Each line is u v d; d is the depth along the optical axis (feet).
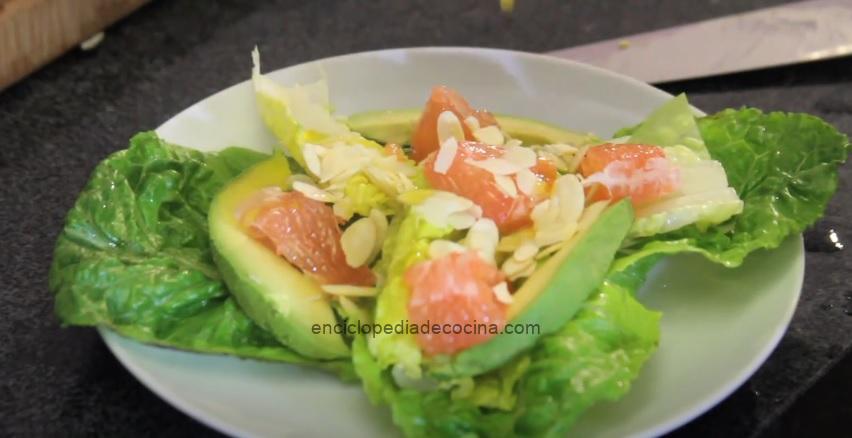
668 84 1.95
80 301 1.31
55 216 1.66
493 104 1.76
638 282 1.39
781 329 1.30
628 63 1.97
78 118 1.89
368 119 1.71
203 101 1.66
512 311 1.24
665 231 1.44
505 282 1.28
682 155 1.53
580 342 1.23
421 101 1.77
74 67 2.03
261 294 1.30
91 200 1.43
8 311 1.48
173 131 1.60
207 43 2.13
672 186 1.47
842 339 1.43
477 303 1.22
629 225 1.37
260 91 1.65
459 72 1.78
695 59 1.97
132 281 1.33
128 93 1.97
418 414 1.20
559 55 2.01
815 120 1.52
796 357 1.41
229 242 1.36
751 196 1.50
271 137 1.67
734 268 1.42
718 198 1.46
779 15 2.08
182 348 1.29
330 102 1.74
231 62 2.07
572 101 1.74
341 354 1.30
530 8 2.26
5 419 1.33
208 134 1.64
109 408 1.34
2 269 1.55
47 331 1.45
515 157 1.44
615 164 1.44
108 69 2.03
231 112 1.67
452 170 1.40
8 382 1.38
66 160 1.79
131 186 1.47
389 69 1.77
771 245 1.41
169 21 2.19
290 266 1.36
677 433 1.31
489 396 1.22
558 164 1.51
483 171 1.39
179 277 1.35
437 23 2.21
